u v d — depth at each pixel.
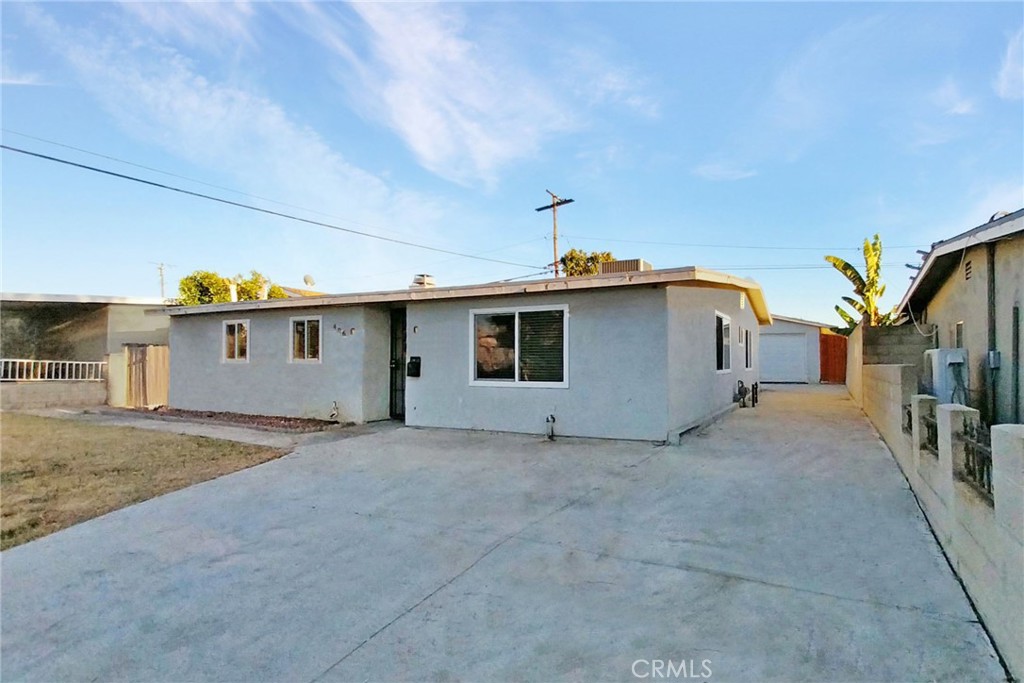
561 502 5.45
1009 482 2.47
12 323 18.02
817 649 2.71
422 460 7.54
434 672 2.71
